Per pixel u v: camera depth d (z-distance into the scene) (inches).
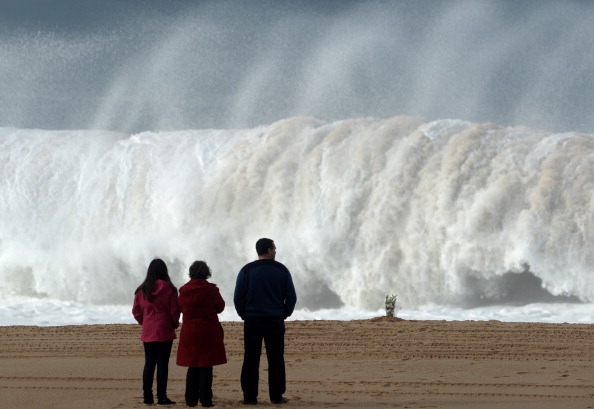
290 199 3595.0
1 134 4308.6
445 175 3353.8
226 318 2918.3
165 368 1302.9
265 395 1400.1
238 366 1680.6
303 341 1972.2
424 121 3703.3
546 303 3090.6
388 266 3373.5
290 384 1475.1
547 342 1893.5
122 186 3912.4
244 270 1310.3
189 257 3666.3
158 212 3791.8
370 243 3410.4
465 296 3257.9
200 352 1277.1
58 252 3892.7
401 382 1472.7
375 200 3444.9
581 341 1898.4
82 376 1553.9
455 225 3272.6
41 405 1275.8
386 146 3565.5
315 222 3501.5
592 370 1551.4
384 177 3469.5
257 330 1295.5
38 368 1659.7
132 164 3969.0
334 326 2182.6
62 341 2058.3
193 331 1280.8
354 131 3698.3
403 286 3341.5
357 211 3464.6
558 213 3142.2
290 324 2242.9
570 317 2760.8
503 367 1608.0
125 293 3786.9
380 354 1788.9
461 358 1726.1
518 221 3181.6
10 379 1530.5
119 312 3129.9
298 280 3501.5
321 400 1316.4
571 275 3090.6
